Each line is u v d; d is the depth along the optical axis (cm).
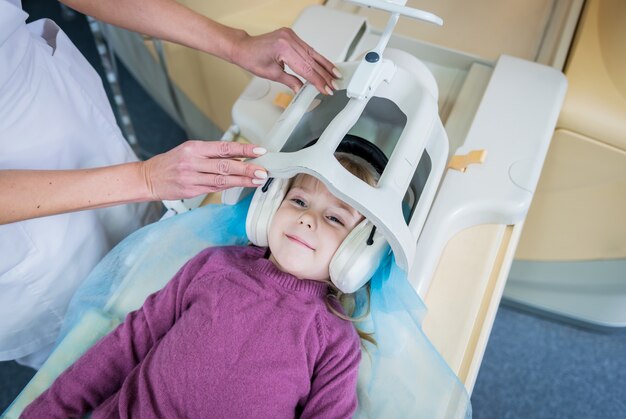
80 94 88
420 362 75
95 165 92
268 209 77
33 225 81
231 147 66
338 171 63
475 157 84
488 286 82
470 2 110
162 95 156
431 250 79
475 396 137
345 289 74
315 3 111
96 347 77
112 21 82
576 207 110
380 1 64
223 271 78
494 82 93
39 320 94
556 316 142
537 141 87
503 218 84
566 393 137
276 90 95
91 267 96
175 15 80
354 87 68
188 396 71
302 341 73
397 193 66
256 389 71
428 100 74
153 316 78
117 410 73
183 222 86
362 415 76
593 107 94
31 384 79
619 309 127
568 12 106
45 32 91
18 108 75
